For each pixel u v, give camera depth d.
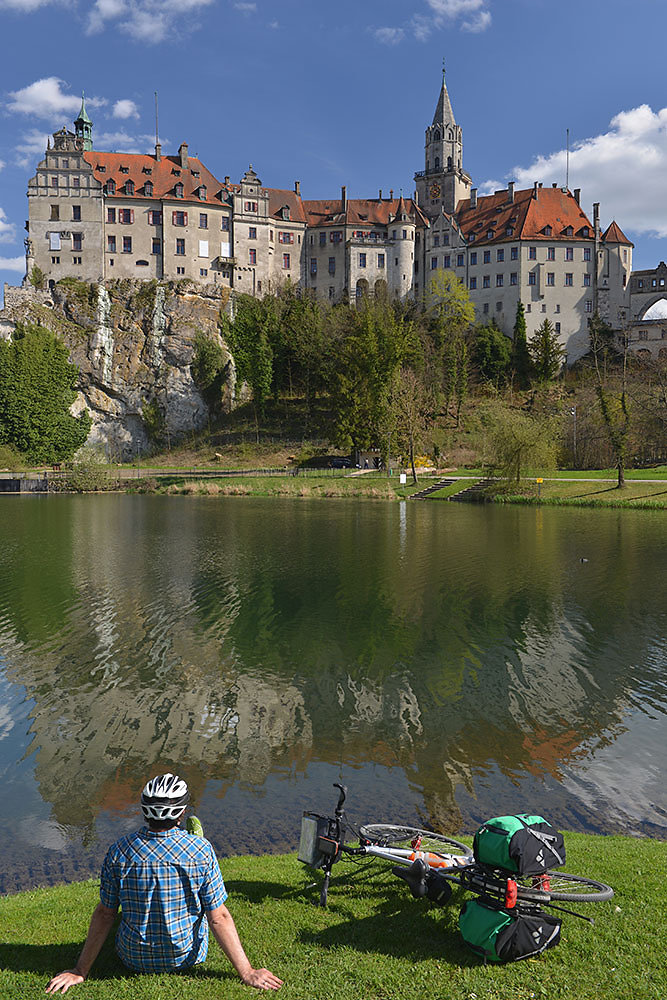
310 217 138.62
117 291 123.12
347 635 23.72
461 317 123.62
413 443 89.62
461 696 18.45
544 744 15.53
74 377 116.25
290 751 15.31
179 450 115.62
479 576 33.19
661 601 28.00
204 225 126.94
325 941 6.34
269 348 118.31
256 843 11.50
